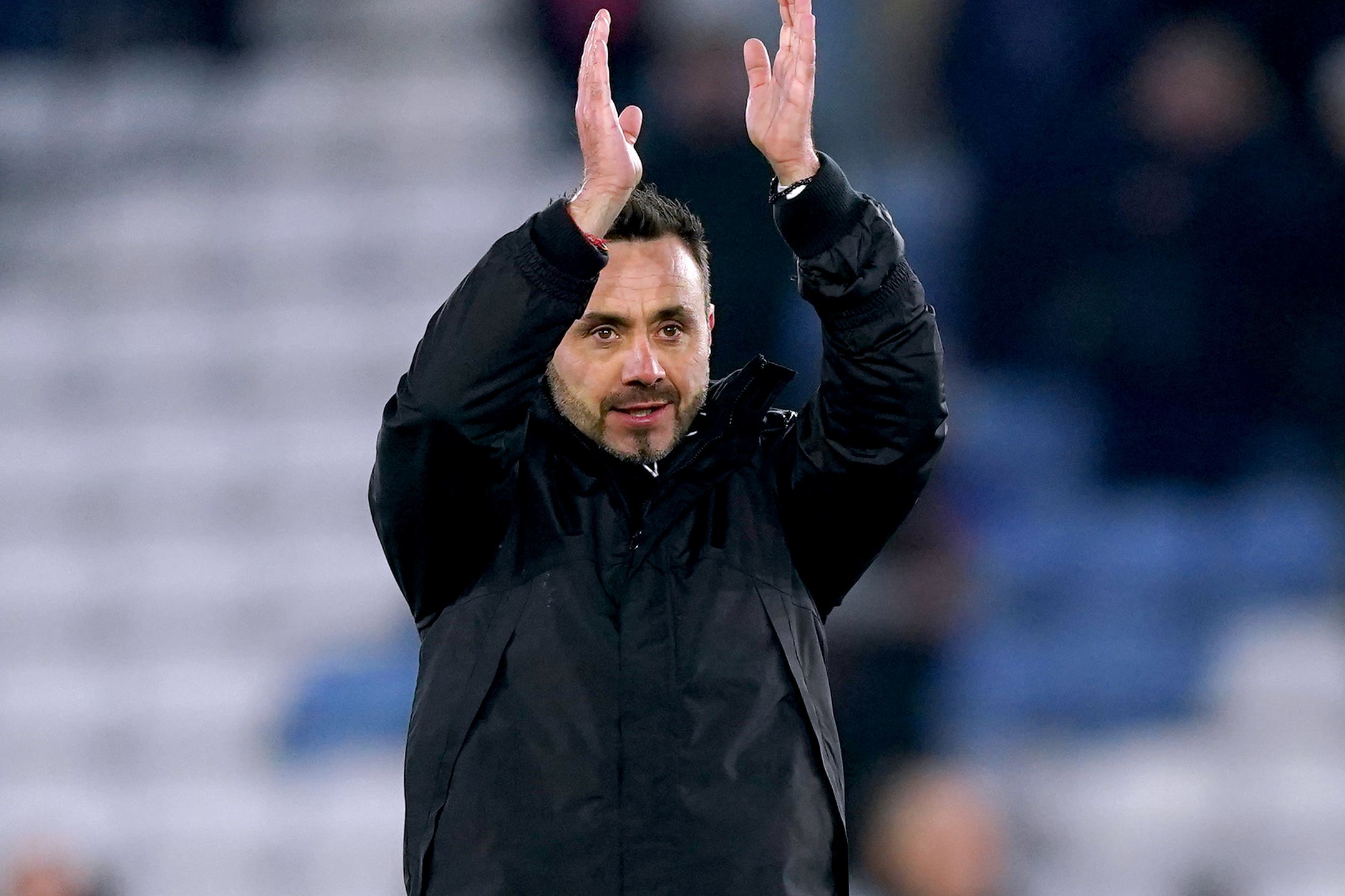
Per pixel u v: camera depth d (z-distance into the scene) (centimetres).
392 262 3709
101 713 3003
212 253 3766
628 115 886
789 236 873
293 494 3344
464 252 3734
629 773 827
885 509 903
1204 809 2620
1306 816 2634
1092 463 3070
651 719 835
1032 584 2917
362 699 2842
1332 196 3056
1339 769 2698
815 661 877
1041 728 2683
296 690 2920
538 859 816
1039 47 3256
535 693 840
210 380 3562
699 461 888
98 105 4050
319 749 2819
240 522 3316
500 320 823
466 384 826
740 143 2681
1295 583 2916
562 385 884
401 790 2738
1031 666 2736
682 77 2777
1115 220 3138
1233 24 3200
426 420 830
